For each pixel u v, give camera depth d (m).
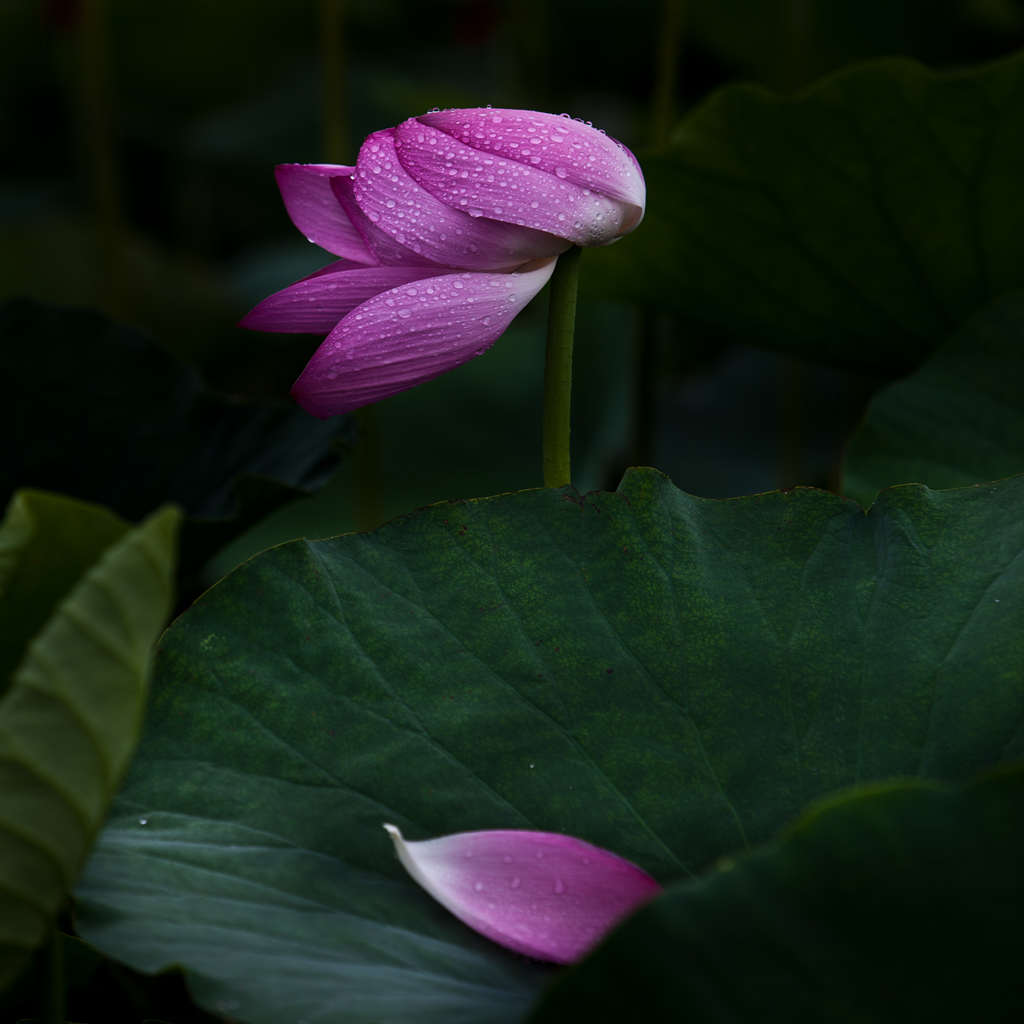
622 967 2.24
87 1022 2.49
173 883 2.35
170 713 2.41
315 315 2.47
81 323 2.81
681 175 2.76
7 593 2.27
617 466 4.07
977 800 2.25
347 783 2.39
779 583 2.45
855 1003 2.24
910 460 2.68
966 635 2.43
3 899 2.26
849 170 2.74
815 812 2.25
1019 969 2.24
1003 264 2.77
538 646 2.43
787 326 2.87
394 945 2.35
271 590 2.44
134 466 2.79
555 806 2.39
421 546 2.46
